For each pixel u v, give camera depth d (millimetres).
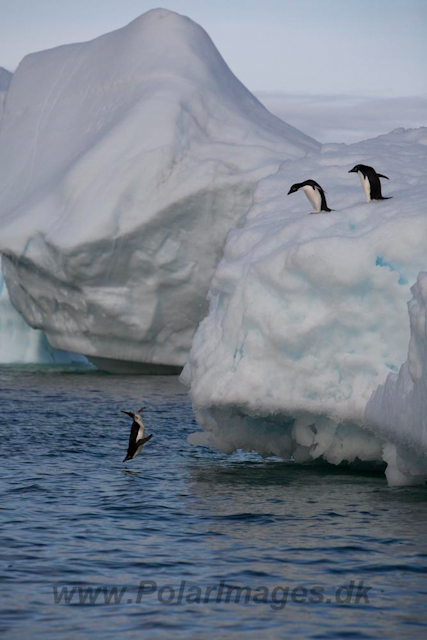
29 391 81062
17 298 109250
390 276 38156
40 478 40406
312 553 28094
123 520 32438
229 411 42906
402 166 50406
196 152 104812
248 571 26281
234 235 47688
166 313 102000
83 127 118000
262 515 33188
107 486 38812
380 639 21391
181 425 60219
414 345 33250
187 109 109562
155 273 100125
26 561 27141
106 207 98750
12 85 134125
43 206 104000
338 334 39188
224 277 43906
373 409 36719
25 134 125250
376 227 39406
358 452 40625
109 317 99812
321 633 21734
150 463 45156
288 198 49688
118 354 103000
